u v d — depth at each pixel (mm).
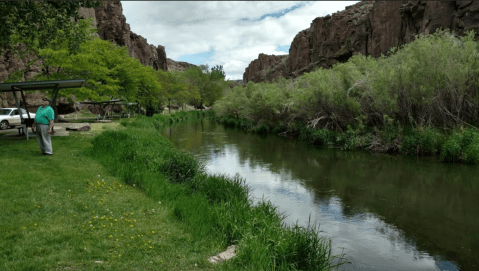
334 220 7926
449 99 16500
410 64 16938
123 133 15672
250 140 23688
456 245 6469
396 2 41375
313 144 20969
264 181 11844
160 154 11492
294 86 29031
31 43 20234
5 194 6082
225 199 7680
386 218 8047
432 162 14133
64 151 11289
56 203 5926
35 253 4016
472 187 10555
